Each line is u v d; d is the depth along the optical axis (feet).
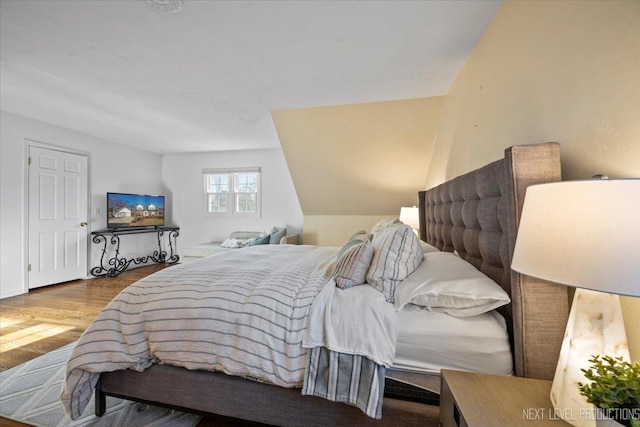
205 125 12.63
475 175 5.21
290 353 3.88
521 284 3.36
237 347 4.06
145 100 9.71
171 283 4.94
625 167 2.76
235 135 14.33
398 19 5.55
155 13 5.37
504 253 4.06
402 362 3.87
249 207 18.35
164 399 4.45
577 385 2.32
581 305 2.51
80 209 14.21
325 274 5.42
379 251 4.83
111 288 12.72
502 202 4.11
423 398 3.78
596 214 2.22
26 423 4.80
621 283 2.06
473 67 6.64
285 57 6.93
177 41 6.28
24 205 11.94
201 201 19.01
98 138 15.08
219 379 4.24
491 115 5.63
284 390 4.05
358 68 7.45
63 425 4.75
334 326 3.87
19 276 11.78
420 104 9.71
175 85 8.50
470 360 3.68
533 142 4.23
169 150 18.21
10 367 6.48
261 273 5.38
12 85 8.61
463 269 4.37
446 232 7.38
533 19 4.19
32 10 5.28
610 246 2.14
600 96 3.02
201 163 18.93
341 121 10.84
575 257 2.27
